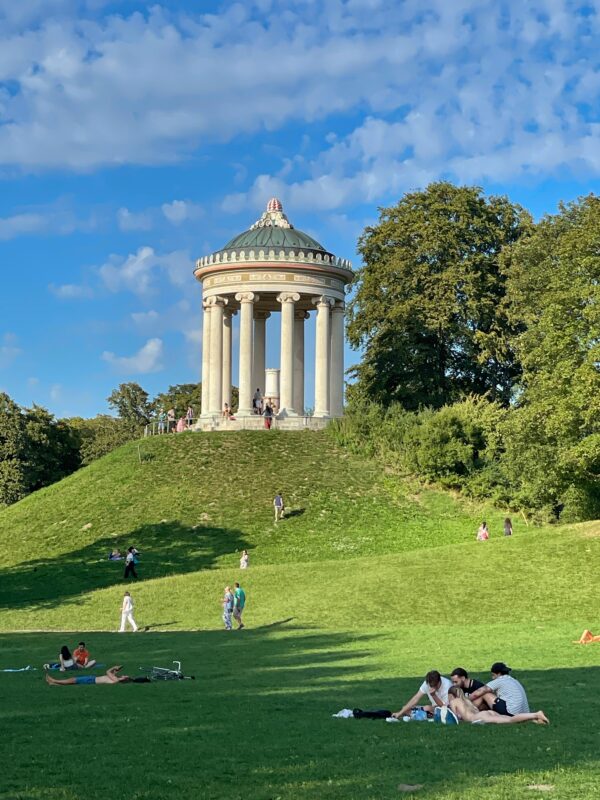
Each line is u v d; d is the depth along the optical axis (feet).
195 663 132.46
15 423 412.98
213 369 344.69
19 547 266.16
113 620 196.03
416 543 259.39
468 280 341.62
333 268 343.46
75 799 53.62
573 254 220.43
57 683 111.14
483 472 288.51
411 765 61.21
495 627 162.30
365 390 360.89
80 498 292.40
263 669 123.75
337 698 94.48
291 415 336.90
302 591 203.21
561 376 211.00
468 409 301.84
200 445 317.63
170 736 73.10
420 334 351.25
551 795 53.21
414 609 182.70
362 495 288.30
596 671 110.22
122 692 102.37
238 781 57.52
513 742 68.64
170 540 259.39
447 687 81.35
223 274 342.23
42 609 206.08
